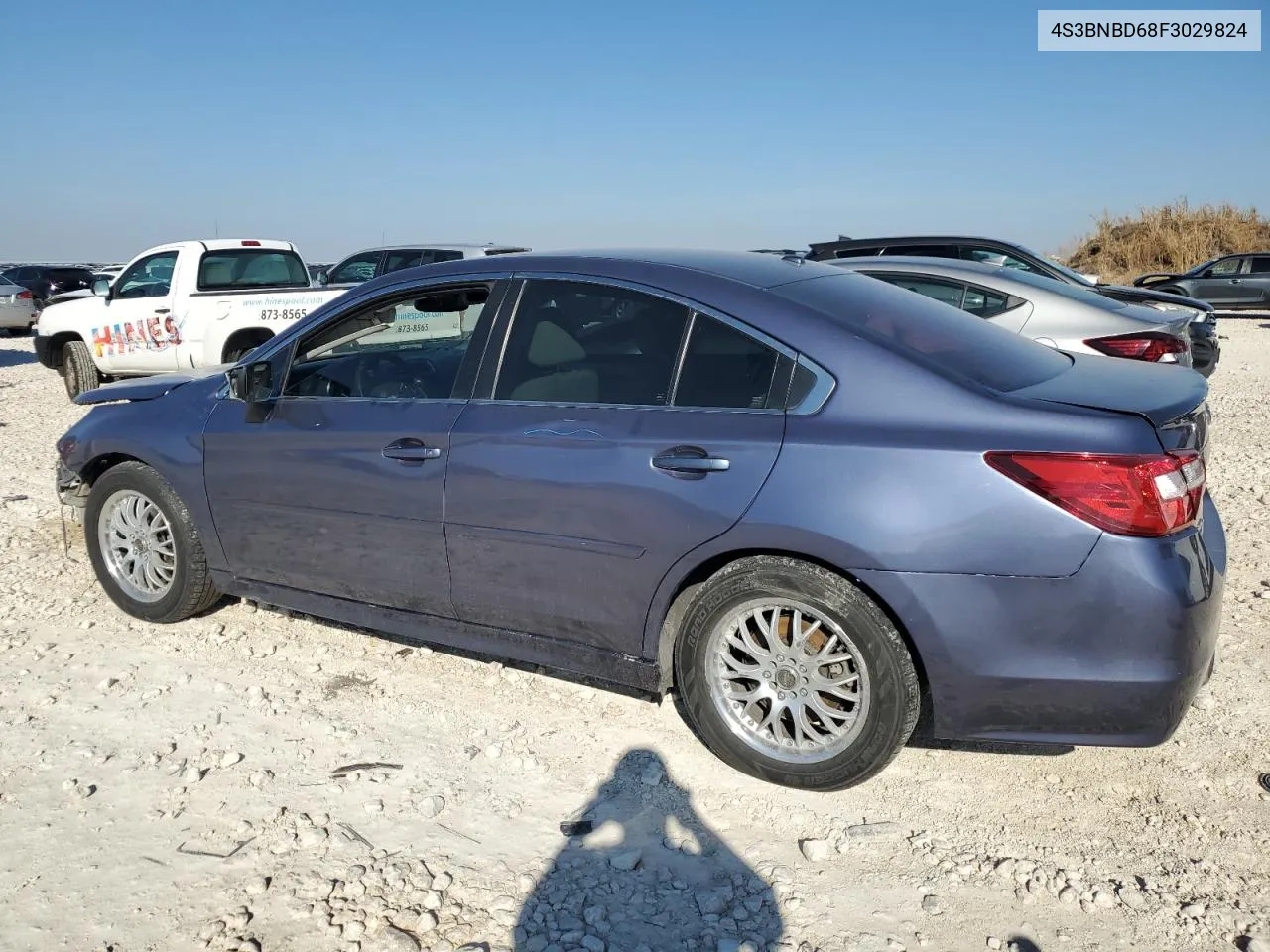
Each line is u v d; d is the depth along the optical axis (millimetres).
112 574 5082
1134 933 2797
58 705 4191
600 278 3824
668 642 3656
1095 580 2998
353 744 3857
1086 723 3107
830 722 3396
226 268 12289
